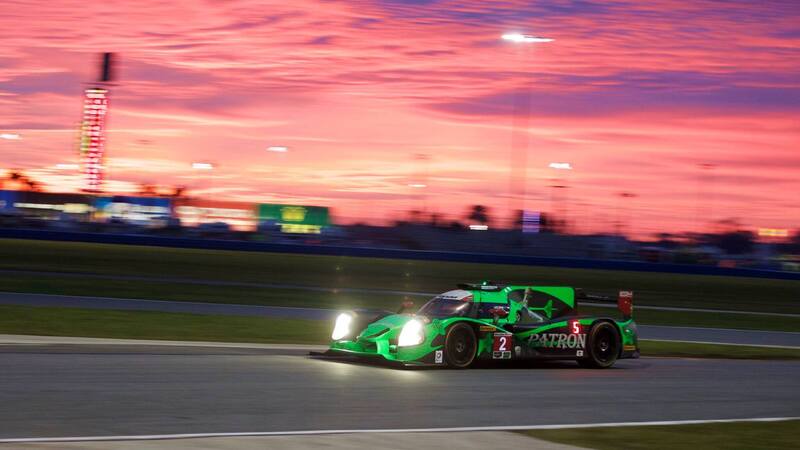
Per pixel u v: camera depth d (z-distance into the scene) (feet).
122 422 26.63
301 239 260.83
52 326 56.80
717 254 277.23
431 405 33.32
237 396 32.50
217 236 262.26
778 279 226.99
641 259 263.90
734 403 38.68
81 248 180.45
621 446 27.61
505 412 32.89
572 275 180.45
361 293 111.24
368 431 27.27
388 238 258.16
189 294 94.48
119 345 48.39
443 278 150.71
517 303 48.37
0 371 35.29
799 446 29.27
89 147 273.54
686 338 75.15
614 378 45.32
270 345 54.70
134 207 276.82
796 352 67.00
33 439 23.54
